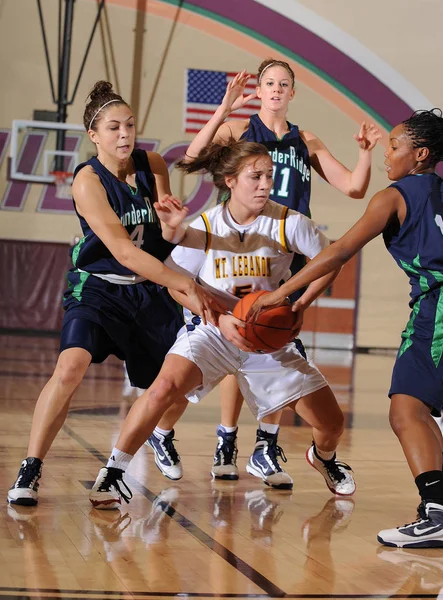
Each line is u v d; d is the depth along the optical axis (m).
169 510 3.57
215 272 3.60
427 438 3.10
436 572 2.80
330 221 16.66
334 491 4.03
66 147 15.93
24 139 15.86
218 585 2.57
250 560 2.86
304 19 16.33
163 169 3.86
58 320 15.93
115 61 16.11
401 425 3.13
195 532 3.22
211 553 2.93
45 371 9.46
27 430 5.51
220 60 16.28
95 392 8.13
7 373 9.03
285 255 3.64
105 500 3.48
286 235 3.58
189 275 3.62
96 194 3.57
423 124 3.26
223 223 3.56
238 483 4.24
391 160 3.34
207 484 4.17
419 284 3.19
